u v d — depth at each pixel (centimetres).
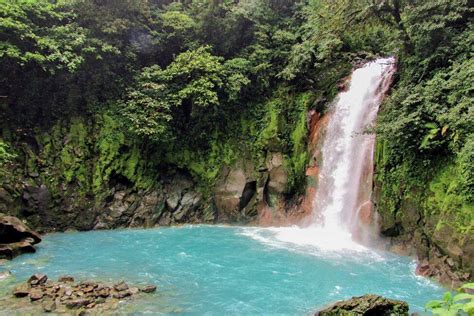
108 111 2030
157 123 1964
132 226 1955
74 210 1884
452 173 1262
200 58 2031
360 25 1877
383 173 1552
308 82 2153
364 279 1212
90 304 983
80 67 1955
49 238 1706
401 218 1477
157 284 1159
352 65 2081
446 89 1291
